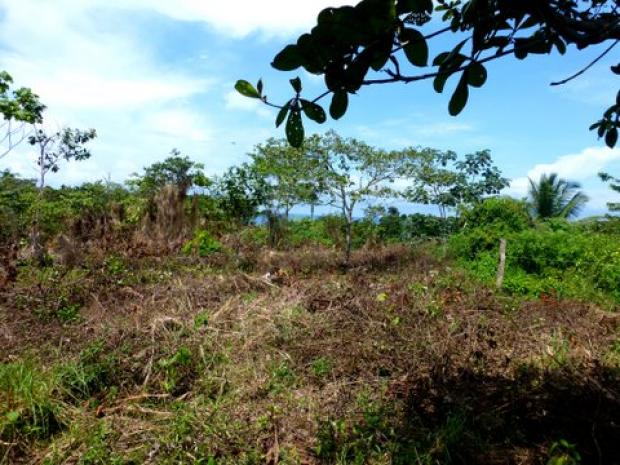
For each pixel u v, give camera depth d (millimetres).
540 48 1612
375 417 3057
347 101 1438
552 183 16312
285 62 1369
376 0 1250
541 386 3332
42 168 10773
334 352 4195
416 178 10047
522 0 1422
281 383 3703
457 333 4746
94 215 11883
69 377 3582
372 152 9406
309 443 2906
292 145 1509
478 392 3377
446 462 2645
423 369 3762
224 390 3639
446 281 7227
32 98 9141
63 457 2795
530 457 2646
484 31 1455
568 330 4961
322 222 13812
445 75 1476
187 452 2781
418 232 13125
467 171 13070
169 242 10781
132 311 5465
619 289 7352
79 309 5789
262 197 12391
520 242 9062
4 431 2938
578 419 2879
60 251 8812
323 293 6125
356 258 9977
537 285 7172
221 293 6355
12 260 8188
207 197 13594
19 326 4902
